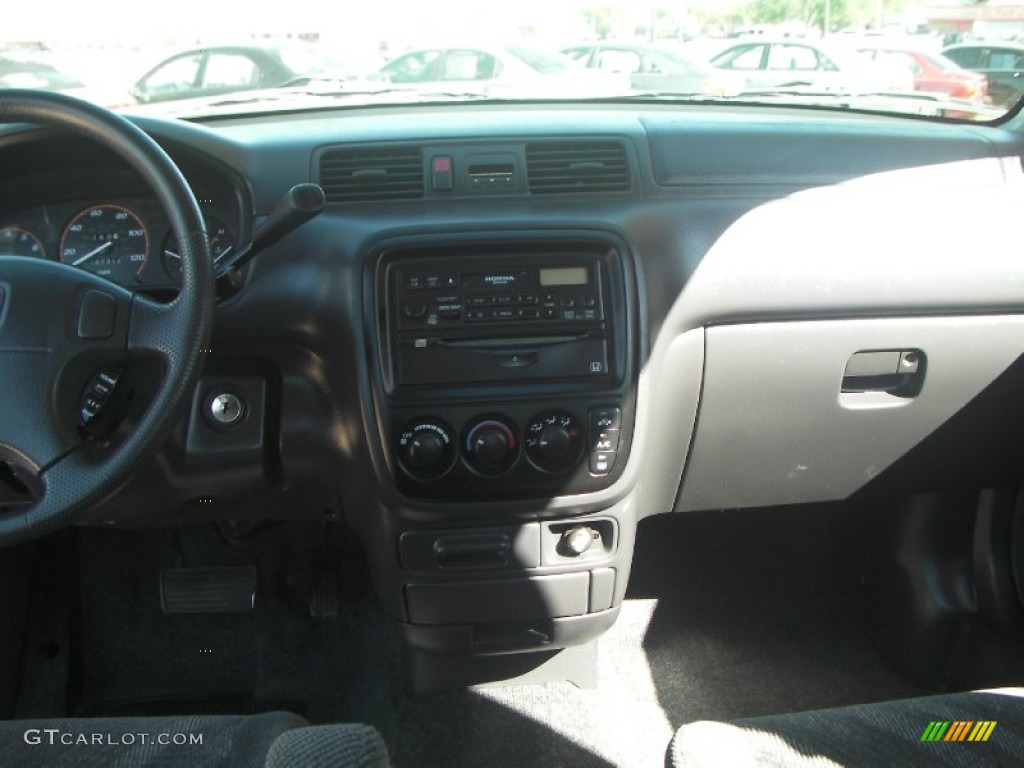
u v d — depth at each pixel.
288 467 1.73
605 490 1.59
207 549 2.20
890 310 1.70
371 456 1.57
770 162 1.70
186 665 2.13
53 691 2.04
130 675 2.11
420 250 1.54
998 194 1.72
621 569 1.68
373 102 1.95
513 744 1.92
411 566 1.63
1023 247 1.69
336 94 2.04
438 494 1.57
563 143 1.67
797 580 2.37
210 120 1.89
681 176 1.67
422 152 1.65
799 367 1.72
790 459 1.81
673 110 1.97
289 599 2.21
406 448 1.55
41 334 1.21
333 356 1.60
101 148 1.54
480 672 2.02
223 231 1.65
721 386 1.72
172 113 1.90
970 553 2.04
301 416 1.69
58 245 1.61
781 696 2.06
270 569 2.21
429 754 1.90
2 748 1.19
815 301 1.66
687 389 1.71
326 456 1.72
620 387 1.56
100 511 1.64
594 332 1.57
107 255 1.61
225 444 1.65
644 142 1.68
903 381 1.79
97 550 2.19
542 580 1.66
